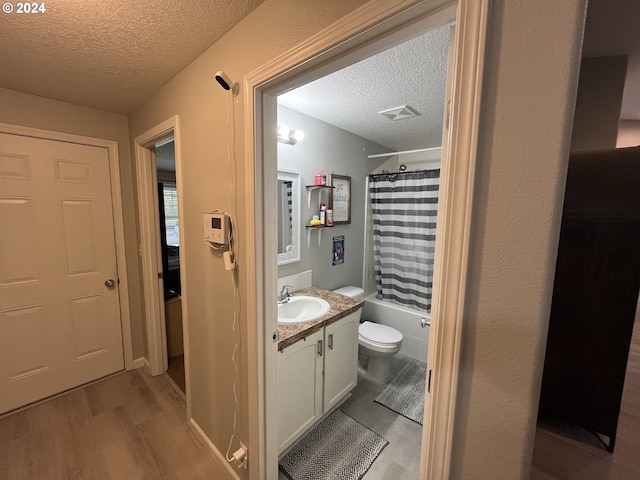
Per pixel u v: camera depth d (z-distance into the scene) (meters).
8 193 1.78
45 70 1.49
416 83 1.65
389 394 2.14
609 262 0.45
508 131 0.51
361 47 0.77
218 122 1.26
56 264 2.00
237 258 1.24
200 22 1.09
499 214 0.53
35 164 1.86
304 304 2.08
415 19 0.65
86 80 1.61
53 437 1.68
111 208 2.22
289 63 0.90
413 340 2.73
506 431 0.56
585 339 0.48
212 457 1.56
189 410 1.75
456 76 0.55
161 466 1.50
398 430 1.79
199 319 1.57
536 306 0.51
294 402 1.56
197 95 1.38
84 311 2.15
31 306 1.92
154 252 2.28
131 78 1.58
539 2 0.46
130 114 2.17
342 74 1.55
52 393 2.04
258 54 1.02
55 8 1.00
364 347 2.26
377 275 3.09
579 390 0.49
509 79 0.50
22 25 1.10
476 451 0.60
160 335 2.35
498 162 0.52
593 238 0.46
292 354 1.51
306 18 0.84
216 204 1.34
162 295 2.36
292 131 2.04
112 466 1.50
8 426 1.76
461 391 0.60
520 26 0.48
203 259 1.48
